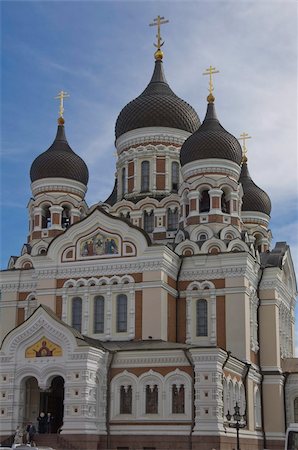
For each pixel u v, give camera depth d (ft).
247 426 165.37
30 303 192.13
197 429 142.31
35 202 207.92
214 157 192.65
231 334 171.53
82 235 178.29
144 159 214.07
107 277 173.47
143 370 151.43
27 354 152.35
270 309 188.14
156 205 204.85
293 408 186.91
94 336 170.71
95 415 147.43
